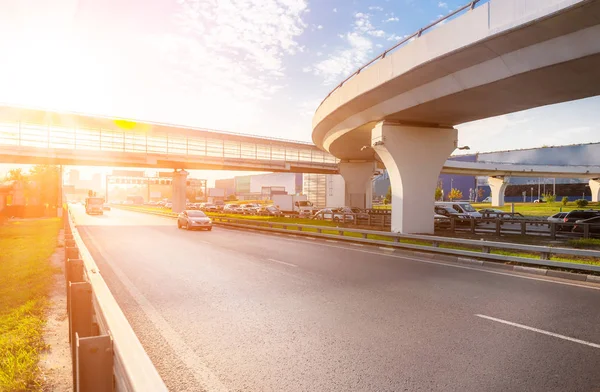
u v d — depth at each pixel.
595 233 19.00
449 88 16.64
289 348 5.17
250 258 13.38
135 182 94.81
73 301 3.98
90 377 2.48
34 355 5.15
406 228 21.94
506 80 14.67
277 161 55.47
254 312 6.83
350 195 51.91
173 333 5.76
